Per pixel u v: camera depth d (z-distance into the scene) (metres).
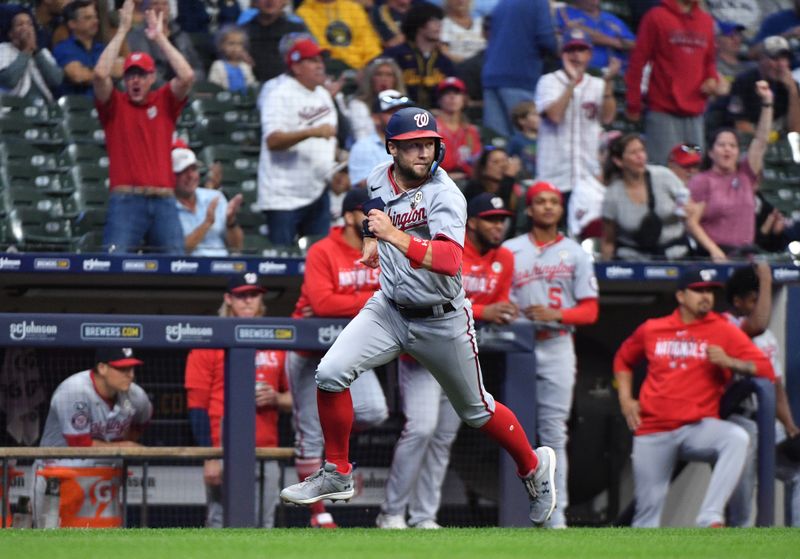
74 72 34.72
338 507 26.25
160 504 25.88
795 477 29.03
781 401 29.92
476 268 25.92
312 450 25.36
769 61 37.66
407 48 35.56
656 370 27.84
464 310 17.64
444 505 26.58
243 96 35.91
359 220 25.19
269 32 36.19
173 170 30.70
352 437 26.17
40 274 29.55
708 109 36.31
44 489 24.44
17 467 24.36
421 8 35.31
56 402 24.84
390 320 17.67
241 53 36.19
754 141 35.19
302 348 24.95
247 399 24.70
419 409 24.66
